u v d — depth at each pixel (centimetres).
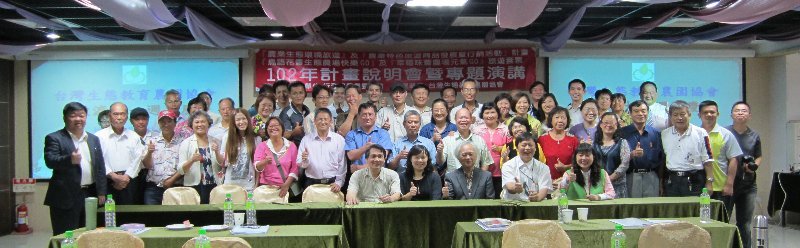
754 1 507
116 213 500
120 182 602
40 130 866
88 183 585
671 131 611
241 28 756
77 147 581
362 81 864
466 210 503
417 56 866
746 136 660
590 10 663
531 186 554
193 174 621
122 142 631
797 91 879
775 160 897
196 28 656
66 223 571
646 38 856
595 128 670
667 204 515
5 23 701
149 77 859
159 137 647
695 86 886
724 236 446
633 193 606
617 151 592
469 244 424
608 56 873
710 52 882
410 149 564
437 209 502
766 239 356
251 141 608
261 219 499
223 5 624
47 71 865
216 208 507
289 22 492
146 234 434
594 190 545
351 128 709
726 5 554
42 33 773
